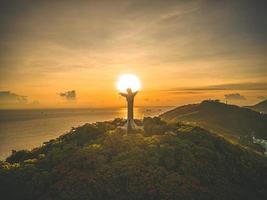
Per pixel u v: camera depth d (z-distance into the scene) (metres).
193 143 36.88
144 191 28.41
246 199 29.69
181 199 27.50
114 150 35.50
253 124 148.00
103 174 30.66
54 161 35.69
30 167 34.12
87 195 28.39
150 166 31.59
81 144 40.59
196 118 159.88
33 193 30.47
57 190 29.55
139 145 35.97
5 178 32.38
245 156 37.78
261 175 34.84
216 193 29.05
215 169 32.88
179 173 31.17
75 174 31.17
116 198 28.34
